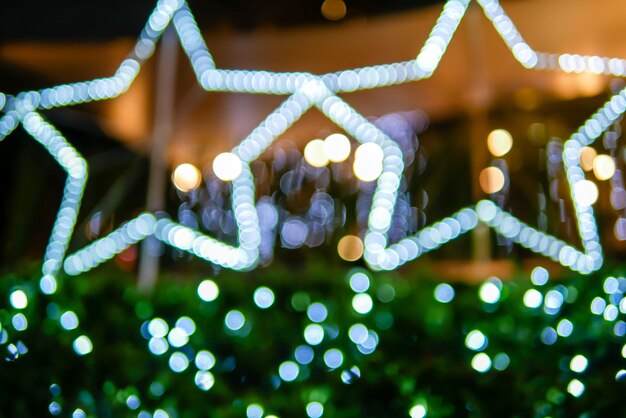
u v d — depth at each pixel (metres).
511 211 3.99
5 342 2.04
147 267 4.18
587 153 3.64
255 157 4.32
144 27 3.35
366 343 1.88
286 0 3.57
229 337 1.98
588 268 3.43
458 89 3.90
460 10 3.02
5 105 3.76
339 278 2.09
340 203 4.80
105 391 1.92
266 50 3.53
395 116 4.60
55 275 2.20
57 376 1.96
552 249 3.70
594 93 3.70
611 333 2.00
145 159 4.83
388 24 3.22
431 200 4.62
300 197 4.82
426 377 1.80
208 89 3.82
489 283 2.01
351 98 4.25
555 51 3.20
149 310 2.03
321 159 4.80
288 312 2.03
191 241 4.24
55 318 2.03
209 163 4.88
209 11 3.51
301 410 1.84
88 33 3.36
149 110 4.18
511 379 1.79
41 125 3.94
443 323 1.89
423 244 4.11
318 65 3.68
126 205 5.00
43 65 3.58
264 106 4.26
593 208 3.59
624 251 3.52
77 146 5.14
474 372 1.80
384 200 4.26
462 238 4.23
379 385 1.81
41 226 5.12
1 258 4.88
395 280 2.13
